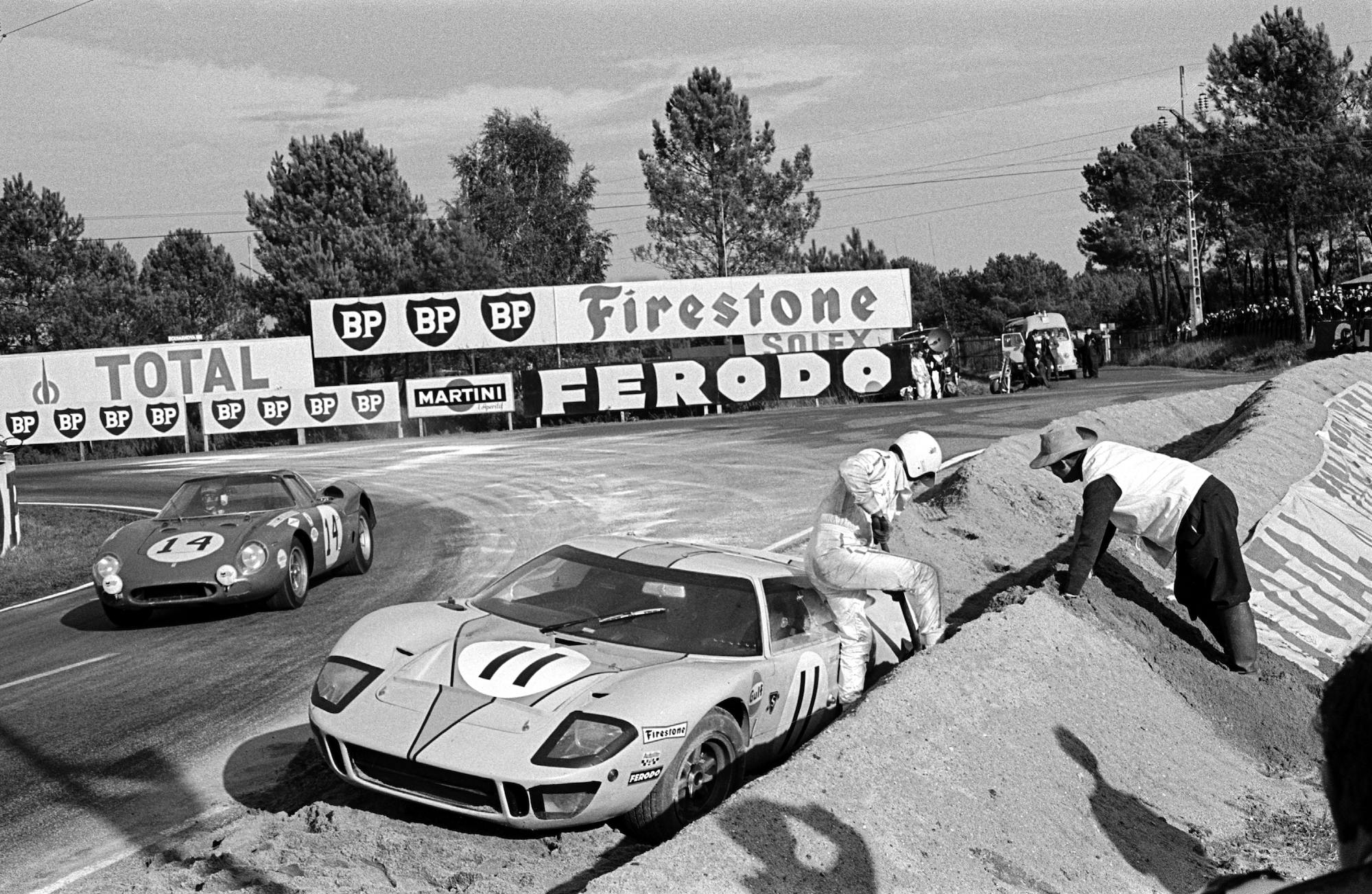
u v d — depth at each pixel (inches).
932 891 179.3
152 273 2386.8
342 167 1770.4
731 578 245.1
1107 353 2805.1
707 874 163.9
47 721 307.7
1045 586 322.3
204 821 227.6
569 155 2113.7
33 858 212.4
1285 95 2047.2
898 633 289.0
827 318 1432.1
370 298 1368.1
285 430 1416.1
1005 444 542.6
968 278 3614.7
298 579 452.1
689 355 1486.2
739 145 1873.8
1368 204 2012.8
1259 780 276.1
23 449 1369.3
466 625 237.0
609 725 193.8
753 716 222.1
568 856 197.3
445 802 195.5
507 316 1387.8
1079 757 245.3
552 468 926.4
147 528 445.4
